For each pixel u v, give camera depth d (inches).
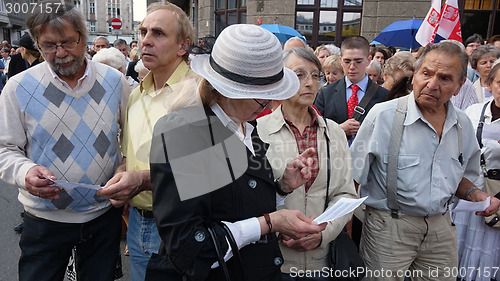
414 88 74.0
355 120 110.5
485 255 99.3
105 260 77.8
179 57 73.2
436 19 147.9
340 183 73.7
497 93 92.7
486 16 359.6
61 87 68.0
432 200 74.3
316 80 72.9
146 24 70.1
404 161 75.1
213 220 47.6
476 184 88.7
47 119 67.1
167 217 44.8
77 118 69.2
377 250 80.8
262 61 45.8
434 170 74.6
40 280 72.3
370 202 81.5
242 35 46.0
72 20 64.0
